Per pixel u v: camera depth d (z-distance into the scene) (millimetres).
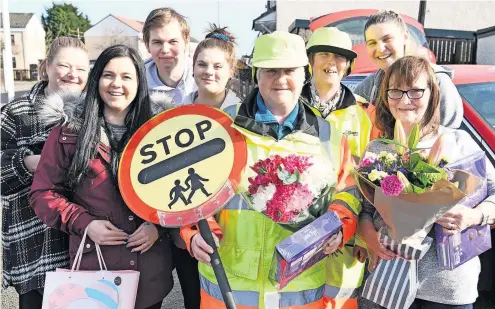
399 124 2111
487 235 2123
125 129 2301
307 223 2012
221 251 2090
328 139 2125
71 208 2160
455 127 2883
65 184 2217
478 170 2090
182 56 3402
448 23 12289
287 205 1925
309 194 1945
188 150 2094
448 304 2156
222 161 2047
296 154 2023
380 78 3262
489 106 3488
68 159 2201
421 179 1880
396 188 1863
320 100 2742
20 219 2447
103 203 2201
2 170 2393
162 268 2326
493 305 3168
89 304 2100
